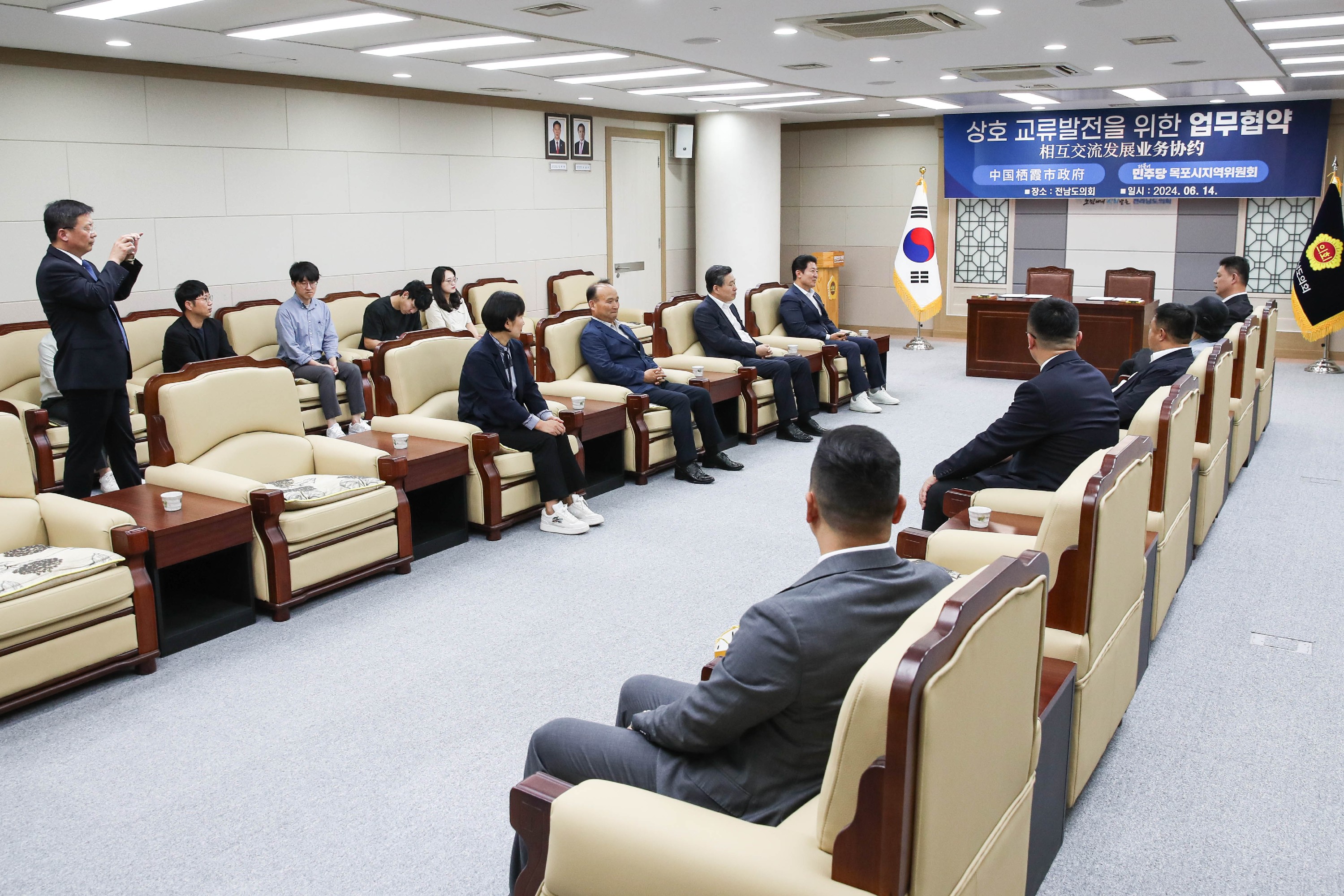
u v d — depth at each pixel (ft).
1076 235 37.83
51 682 10.61
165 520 11.89
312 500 13.17
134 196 23.02
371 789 9.20
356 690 11.14
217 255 24.81
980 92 30.86
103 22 18.29
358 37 20.33
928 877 4.92
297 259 26.63
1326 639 12.32
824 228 42.70
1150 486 11.09
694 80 27.68
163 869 8.07
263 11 17.40
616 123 36.22
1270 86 29.32
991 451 12.16
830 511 5.90
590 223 35.78
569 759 6.70
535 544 16.14
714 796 5.89
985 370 31.40
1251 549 15.60
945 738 4.84
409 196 29.35
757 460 21.56
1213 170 34.63
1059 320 12.04
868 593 5.68
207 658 11.93
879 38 20.84
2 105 20.63
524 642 12.37
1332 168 32.63
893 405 27.17
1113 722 9.43
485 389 16.42
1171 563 12.01
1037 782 7.22
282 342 22.34
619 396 19.16
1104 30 20.01
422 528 16.38
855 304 42.63
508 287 30.60
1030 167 37.58
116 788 9.24
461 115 30.53
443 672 11.59
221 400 13.80
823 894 4.88
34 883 7.91
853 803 4.96
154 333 21.75
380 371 17.19
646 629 12.77
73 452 15.03
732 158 37.14
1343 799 8.97
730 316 24.16
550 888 5.84
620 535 16.52
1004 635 5.45
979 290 39.96
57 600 10.44
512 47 21.85
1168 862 8.09
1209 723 10.34
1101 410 11.84
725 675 5.68
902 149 40.34
